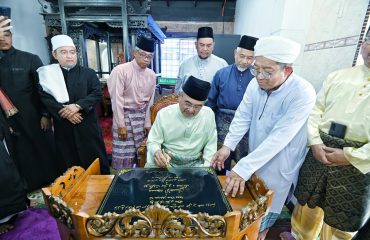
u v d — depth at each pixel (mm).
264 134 1209
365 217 1125
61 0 2613
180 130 1261
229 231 695
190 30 5152
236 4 4707
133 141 2072
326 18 1633
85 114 1897
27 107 1887
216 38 3283
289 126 1057
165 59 5465
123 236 695
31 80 1897
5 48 1775
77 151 1942
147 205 832
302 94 1058
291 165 1179
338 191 1129
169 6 5020
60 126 1889
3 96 1718
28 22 3057
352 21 1387
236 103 1770
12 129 1852
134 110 2023
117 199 867
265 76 997
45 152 2078
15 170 1615
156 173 1075
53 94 1762
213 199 877
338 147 1086
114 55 3598
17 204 1616
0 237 1544
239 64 1707
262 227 1281
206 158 1282
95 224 691
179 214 678
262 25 2625
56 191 860
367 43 1000
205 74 2178
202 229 688
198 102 1106
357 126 1033
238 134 1303
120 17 2746
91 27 3020
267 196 811
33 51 3160
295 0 1836
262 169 1197
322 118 1198
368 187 1066
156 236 702
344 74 1146
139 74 1980
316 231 1457
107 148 2965
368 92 1018
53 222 1679
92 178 1065
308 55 1853
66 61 1790
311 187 1255
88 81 1932
